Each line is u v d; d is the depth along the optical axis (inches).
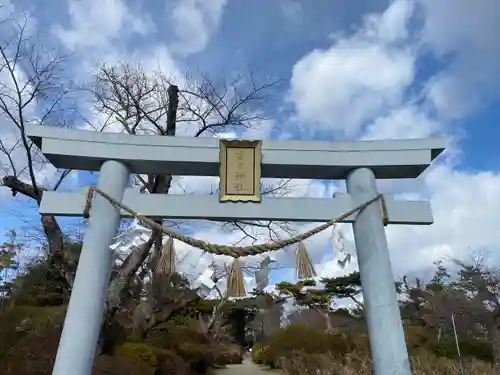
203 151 187.2
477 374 452.8
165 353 535.2
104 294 166.6
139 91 567.2
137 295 502.0
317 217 182.2
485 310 860.6
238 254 169.2
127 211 176.1
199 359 687.1
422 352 579.5
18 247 847.1
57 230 392.8
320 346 781.9
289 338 885.2
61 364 148.9
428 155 188.7
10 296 677.3
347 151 191.2
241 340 1347.2
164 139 187.3
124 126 453.7
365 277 174.6
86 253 167.5
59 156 182.2
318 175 199.0
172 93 435.8
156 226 170.9
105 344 433.1
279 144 189.5
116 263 431.8
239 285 186.2
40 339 379.9
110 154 184.1
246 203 180.1
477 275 949.2
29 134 181.5
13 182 371.6
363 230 180.1
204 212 177.9
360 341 785.6
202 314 876.0
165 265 203.3
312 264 187.0
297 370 691.4
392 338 160.4
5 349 353.4
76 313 157.0
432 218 181.8
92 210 175.2
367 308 171.2
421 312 991.6
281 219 180.5
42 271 639.1
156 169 192.7
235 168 184.1
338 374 540.1
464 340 767.1
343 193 188.7
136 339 498.0
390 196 185.9
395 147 190.9
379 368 159.2
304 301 1037.2
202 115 467.5
